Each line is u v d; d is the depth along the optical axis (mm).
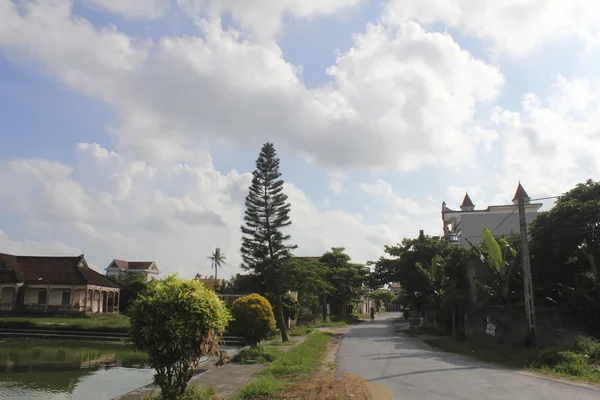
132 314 8078
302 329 33531
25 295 46281
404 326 41500
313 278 33688
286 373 12773
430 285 31156
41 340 30750
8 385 14391
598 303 16750
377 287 50844
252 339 17766
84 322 35719
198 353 8305
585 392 9984
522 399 9266
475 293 23969
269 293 28422
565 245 18500
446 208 52094
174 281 8398
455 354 18609
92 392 13258
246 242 28062
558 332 17156
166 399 8172
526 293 16984
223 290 48031
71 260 49656
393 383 11281
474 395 9688
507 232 41812
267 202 28047
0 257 46438
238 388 10984
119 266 84812
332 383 11016
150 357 8094
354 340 25906
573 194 19734
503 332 19172
